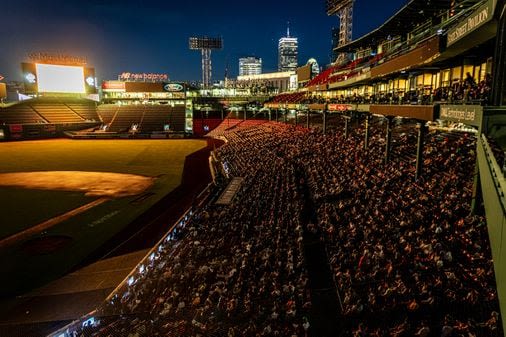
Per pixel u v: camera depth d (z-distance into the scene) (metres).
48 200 34.31
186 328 13.16
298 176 33.66
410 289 12.88
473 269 13.03
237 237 21.27
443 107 18.39
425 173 24.25
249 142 61.44
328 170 32.56
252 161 45.41
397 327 11.19
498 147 12.38
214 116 114.31
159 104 109.75
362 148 36.66
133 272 18.36
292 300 13.76
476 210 16.17
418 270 13.86
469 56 26.14
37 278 19.59
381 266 14.91
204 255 19.42
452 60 29.23
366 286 14.04
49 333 14.51
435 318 11.39
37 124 86.31
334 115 71.44
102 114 101.75
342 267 15.83
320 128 57.66
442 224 16.47
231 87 118.94
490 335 9.94
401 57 26.03
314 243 19.30
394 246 16.00
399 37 46.22
